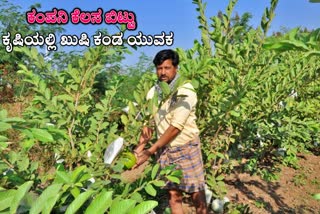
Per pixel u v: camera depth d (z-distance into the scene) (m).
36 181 1.77
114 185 2.22
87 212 0.66
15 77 7.32
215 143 3.70
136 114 2.32
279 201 4.18
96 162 2.34
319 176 5.19
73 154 2.41
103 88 6.24
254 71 3.71
